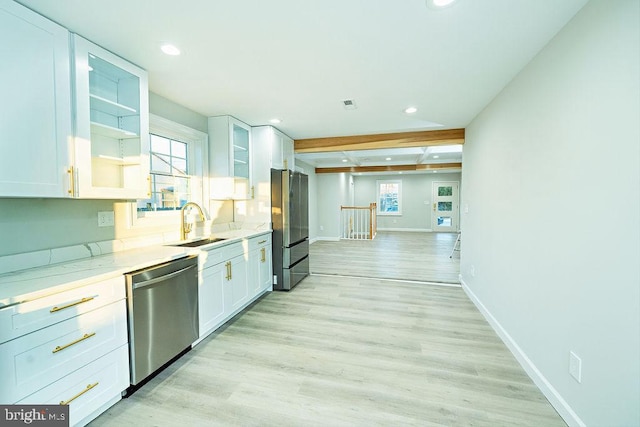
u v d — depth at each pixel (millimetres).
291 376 2008
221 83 2416
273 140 3838
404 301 3486
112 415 1629
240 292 3055
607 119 1300
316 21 1579
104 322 1606
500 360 2209
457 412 1669
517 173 2236
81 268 1712
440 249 7070
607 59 1296
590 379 1414
